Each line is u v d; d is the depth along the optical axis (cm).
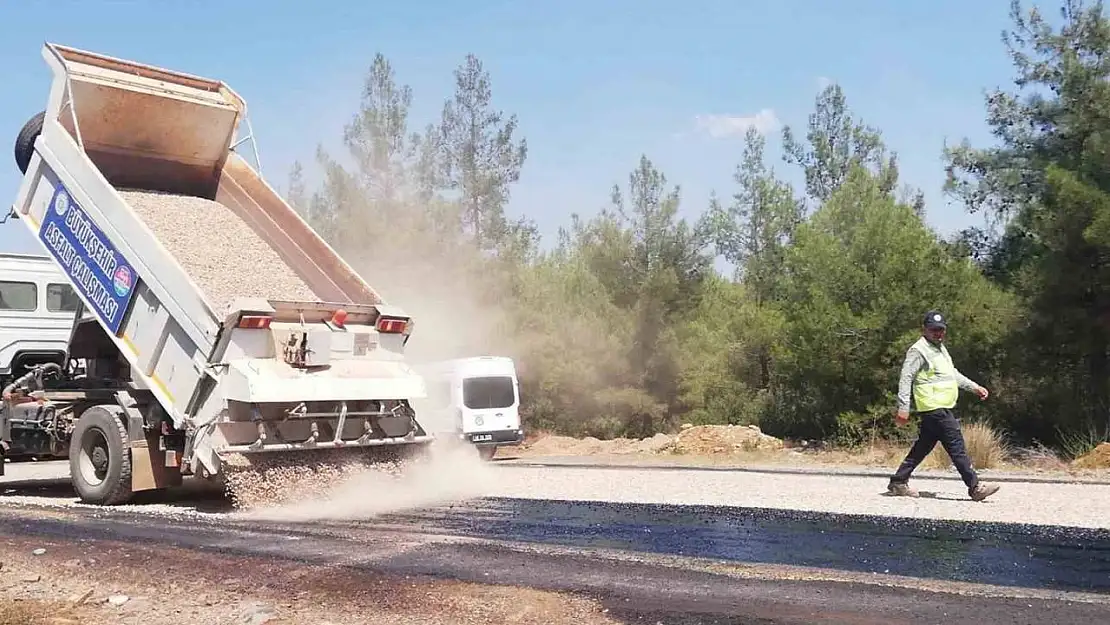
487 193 2580
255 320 950
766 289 3128
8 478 1434
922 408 988
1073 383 1884
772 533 770
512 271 2547
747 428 1959
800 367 2045
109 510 977
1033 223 1858
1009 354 1892
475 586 587
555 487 1129
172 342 984
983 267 2348
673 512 895
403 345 1079
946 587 579
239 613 541
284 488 940
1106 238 1630
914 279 1936
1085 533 754
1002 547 701
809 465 1471
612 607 536
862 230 2059
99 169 1177
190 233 1135
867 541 730
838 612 523
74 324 1153
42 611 552
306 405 971
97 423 1027
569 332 2552
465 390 1734
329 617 529
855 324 1927
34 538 784
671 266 2695
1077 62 2050
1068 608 530
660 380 2683
